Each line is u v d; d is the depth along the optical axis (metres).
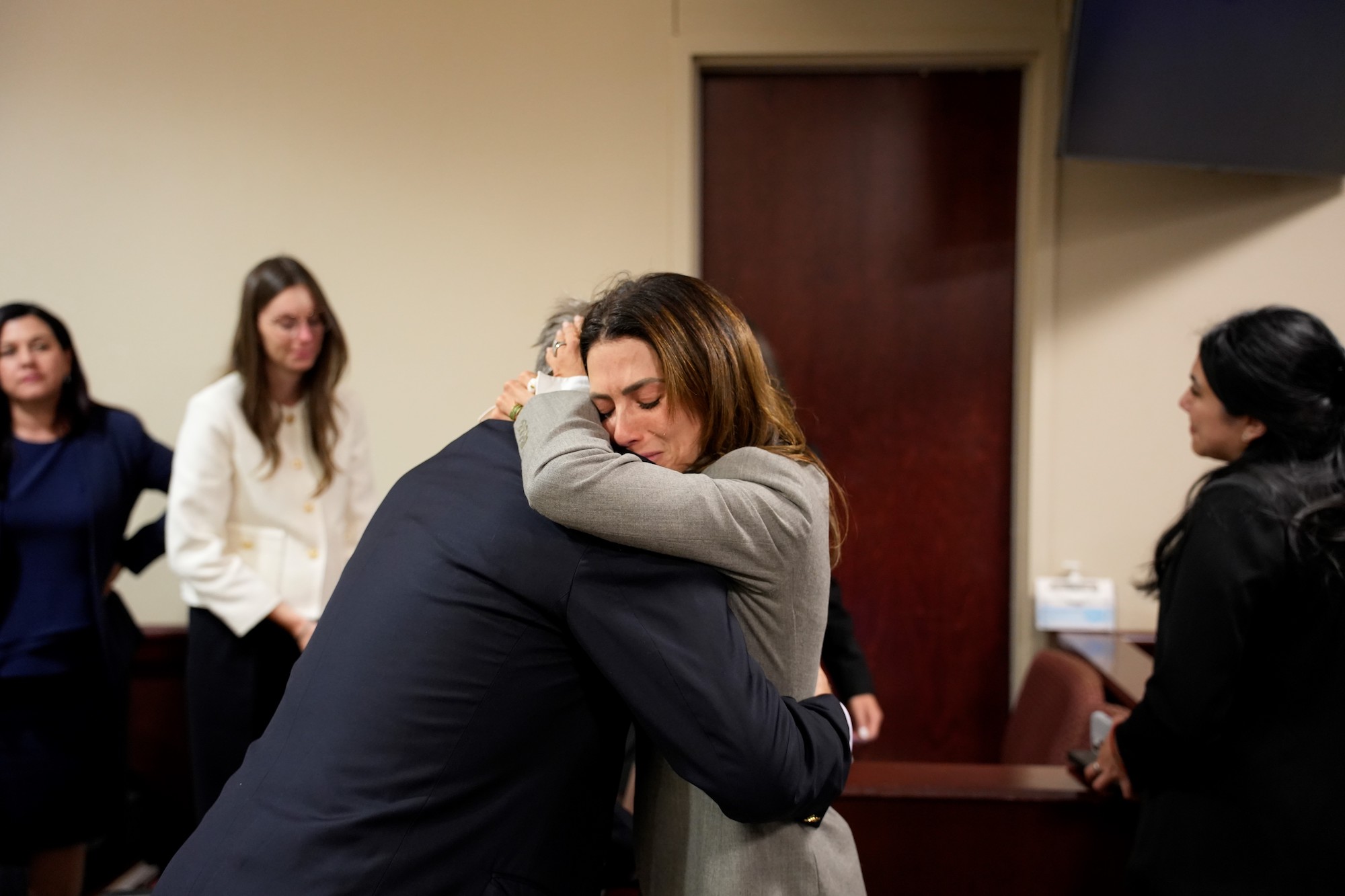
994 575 2.67
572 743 1.01
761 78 2.61
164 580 2.61
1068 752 1.69
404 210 2.58
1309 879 1.24
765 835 1.03
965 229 2.61
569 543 0.96
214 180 2.58
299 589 1.99
